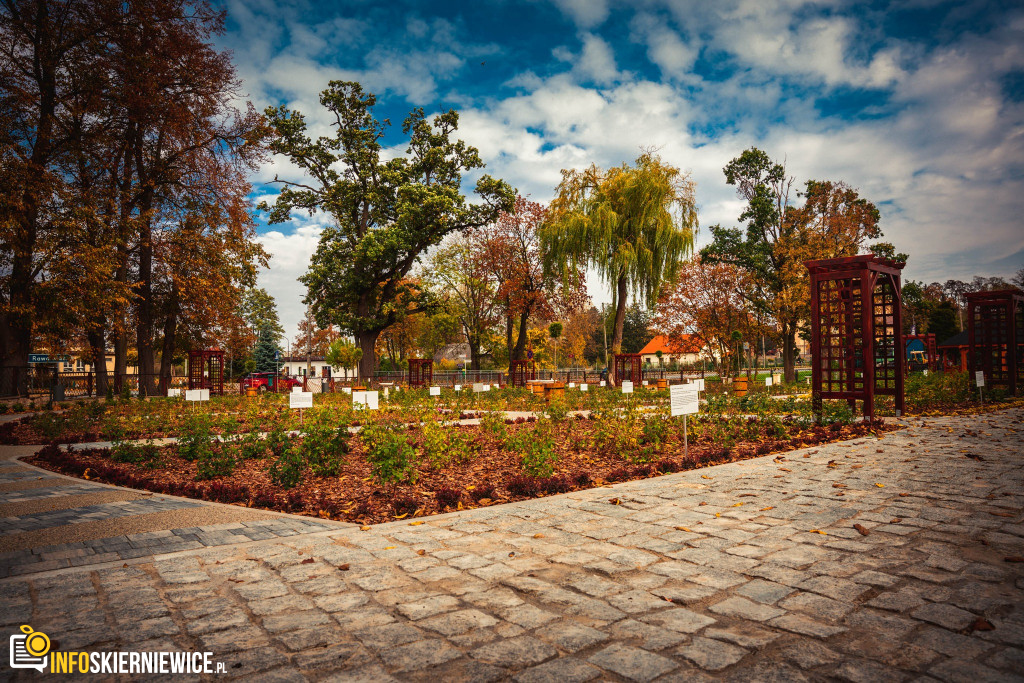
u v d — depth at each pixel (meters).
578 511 5.55
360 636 2.97
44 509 6.01
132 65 24.69
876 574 3.65
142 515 5.68
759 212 37.53
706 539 4.51
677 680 2.47
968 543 4.14
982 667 2.51
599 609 3.26
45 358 38.66
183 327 37.81
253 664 2.69
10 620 3.21
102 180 27.12
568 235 30.69
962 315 73.44
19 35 22.83
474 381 44.53
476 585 3.68
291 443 9.06
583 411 17.59
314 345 88.00
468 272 49.03
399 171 35.16
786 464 7.74
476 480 7.56
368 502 6.31
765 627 2.98
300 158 34.91
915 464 7.21
